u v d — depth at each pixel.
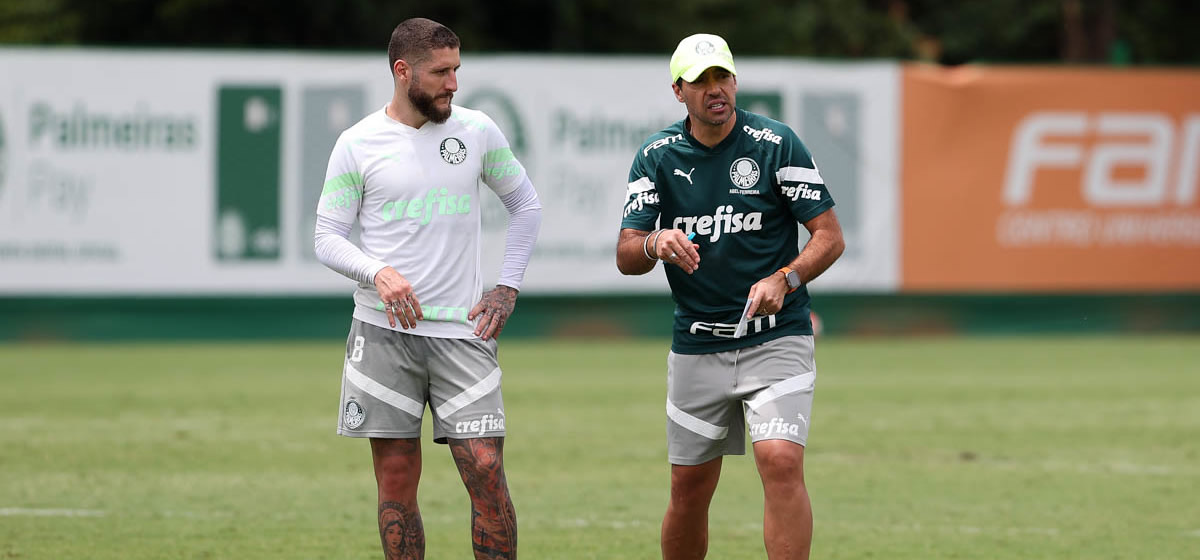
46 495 30.55
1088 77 67.94
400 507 20.86
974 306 69.25
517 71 65.00
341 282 65.38
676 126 20.98
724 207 20.56
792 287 19.98
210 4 97.88
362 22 98.56
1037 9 130.62
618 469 34.25
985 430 40.69
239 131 64.12
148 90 63.53
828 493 31.25
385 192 20.28
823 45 121.69
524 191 21.42
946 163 67.38
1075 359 60.12
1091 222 68.31
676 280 21.00
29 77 62.72
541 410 44.66
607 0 107.00
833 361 59.47
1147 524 28.00
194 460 35.22
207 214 64.19
